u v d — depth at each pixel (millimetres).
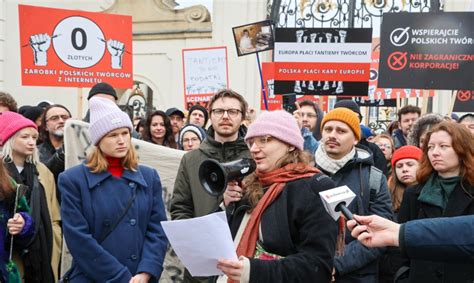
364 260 2979
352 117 3270
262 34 6203
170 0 10625
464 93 6902
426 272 2783
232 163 2463
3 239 3141
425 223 1748
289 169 2344
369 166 3303
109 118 2949
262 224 2291
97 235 2871
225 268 2119
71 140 3799
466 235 1693
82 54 6379
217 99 3357
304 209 2236
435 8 9453
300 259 2148
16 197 3199
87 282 2838
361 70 6020
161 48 10336
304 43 6117
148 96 11367
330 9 9758
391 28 5676
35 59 6207
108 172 2969
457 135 2807
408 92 8719
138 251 2947
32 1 10734
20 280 3191
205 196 3264
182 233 2137
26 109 5273
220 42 9875
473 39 5473
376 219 1816
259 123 2393
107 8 10812
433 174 2969
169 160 3904
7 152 3465
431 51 5578
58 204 3857
